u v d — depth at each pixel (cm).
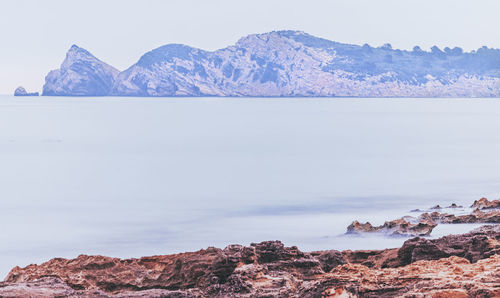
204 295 3153
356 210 7056
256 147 15500
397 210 7031
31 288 3055
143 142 16812
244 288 3138
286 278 3195
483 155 13538
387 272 3064
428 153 14025
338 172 10825
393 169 11188
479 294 2583
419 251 3681
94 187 9194
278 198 8000
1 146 15762
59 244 5569
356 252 3991
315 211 6994
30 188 9094
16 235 5909
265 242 3597
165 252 5266
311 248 5244
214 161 12688
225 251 3453
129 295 3056
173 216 6769
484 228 4647
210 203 7650
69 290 3069
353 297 2888
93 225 6331
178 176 10462
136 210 7212
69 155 13850
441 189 8738
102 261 3594
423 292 2698
